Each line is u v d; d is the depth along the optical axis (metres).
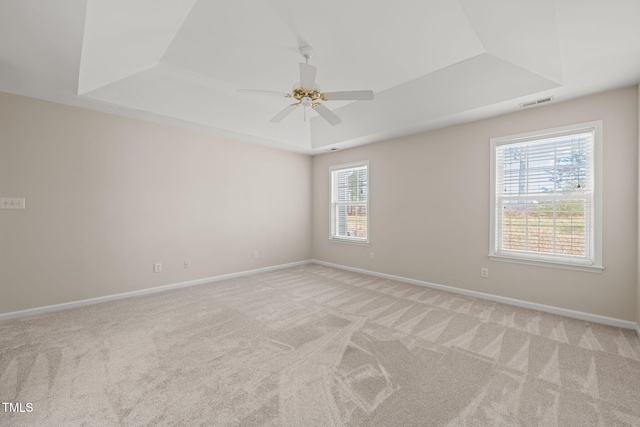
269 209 5.29
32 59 2.24
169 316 3.04
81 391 1.79
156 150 3.92
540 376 1.98
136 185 3.75
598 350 2.32
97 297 3.46
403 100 3.59
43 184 3.12
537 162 3.28
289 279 4.65
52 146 3.16
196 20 2.24
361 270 5.11
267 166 5.25
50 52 2.13
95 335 2.57
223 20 2.24
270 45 2.59
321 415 1.60
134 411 1.62
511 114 3.39
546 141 3.21
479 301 3.54
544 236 3.24
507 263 3.46
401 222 4.50
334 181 5.65
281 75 3.16
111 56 2.38
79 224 3.34
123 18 1.89
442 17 2.20
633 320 2.72
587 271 2.94
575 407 1.67
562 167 3.12
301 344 2.43
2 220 2.91
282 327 2.77
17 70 2.43
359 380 1.93
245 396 1.76
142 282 3.82
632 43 2.05
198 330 2.69
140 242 3.80
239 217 4.86
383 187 4.73
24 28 1.82
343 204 5.48
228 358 2.20
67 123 3.25
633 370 2.04
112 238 3.57
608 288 2.84
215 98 3.63
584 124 2.92
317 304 3.43
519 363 2.14
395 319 2.97
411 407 1.67
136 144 3.74
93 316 3.03
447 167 3.96
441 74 3.09
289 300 3.58
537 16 1.84
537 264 3.23
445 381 1.92
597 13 1.76
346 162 5.34
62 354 2.23
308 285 4.28
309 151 5.57
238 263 4.86
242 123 4.17
